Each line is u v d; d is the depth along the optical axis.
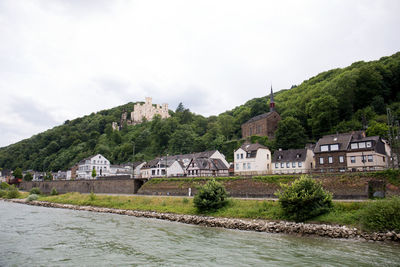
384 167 44.25
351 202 32.25
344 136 55.56
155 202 50.84
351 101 87.94
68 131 190.75
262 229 32.12
